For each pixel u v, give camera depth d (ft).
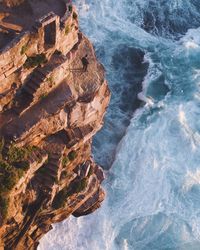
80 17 200.03
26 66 134.31
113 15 204.95
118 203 172.35
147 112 187.73
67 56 148.05
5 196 132.36
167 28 209.77
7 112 136.56
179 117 188.96
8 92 133.39
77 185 152.97
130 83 192.13
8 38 135.13
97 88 151.43
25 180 138.41
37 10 142.51
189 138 186.50
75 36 150.41
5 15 138.82
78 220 168.25
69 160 148.56
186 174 179.93
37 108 138.82
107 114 184.24
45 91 139.54
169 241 170.81
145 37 203.92
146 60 198.18
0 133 134.10
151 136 183.01
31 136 138.00
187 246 171.01
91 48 156.56
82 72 151.33
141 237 170.09
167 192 176.35
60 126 143.95
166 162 180.14
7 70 130.41
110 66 193.77
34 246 152.97
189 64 202.28
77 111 146.10
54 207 148.87
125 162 177.17
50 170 143.64
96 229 168.35
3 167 133.39
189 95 195.31
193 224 173.88
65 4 144.77
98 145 178.81
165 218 172.96
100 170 167.12
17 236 143.02
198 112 192.85
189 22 213.87
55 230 165.37
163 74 197.16
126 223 170.60
